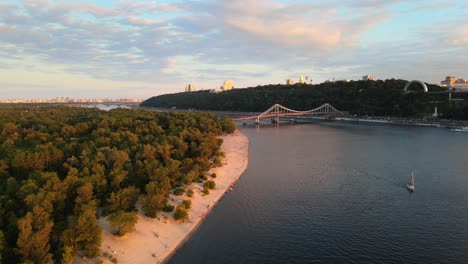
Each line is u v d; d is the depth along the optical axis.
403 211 94.88
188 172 122.06
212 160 150.12
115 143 148.50
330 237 80.56
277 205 100.38
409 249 74.62
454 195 106.81
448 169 138.50
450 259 70.50
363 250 74.56
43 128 189.12
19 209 72.44
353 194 109.50
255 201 103.69
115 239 73.38
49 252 65.50
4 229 66.75
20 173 101.00
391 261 70.25
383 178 127.06
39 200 70.69
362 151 183.38
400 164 149.25
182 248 75.06
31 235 60.88
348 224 87.19
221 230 84.06
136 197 89.00
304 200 104.38
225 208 98.00
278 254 73.12
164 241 76.50
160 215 86.69
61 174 104.69
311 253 73.56
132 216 74.12
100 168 95.25
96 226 67.25
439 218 89.94
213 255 72.44
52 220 70.69
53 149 117.94
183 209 87.12
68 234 64.38
